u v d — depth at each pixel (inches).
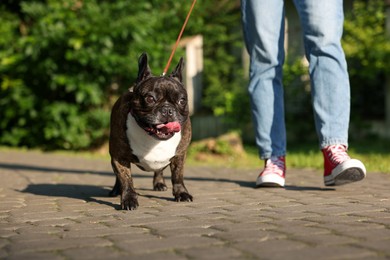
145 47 468.8
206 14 568.7
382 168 274.1
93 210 161.9
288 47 532.7
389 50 450.9
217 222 133.1
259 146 205.0
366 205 154.3
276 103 203.0
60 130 478.3
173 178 177.6
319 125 188.4
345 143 186.9
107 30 451.5
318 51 187.9
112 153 168.1
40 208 167.9
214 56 579.2
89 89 461.4
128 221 139.0
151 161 167.2
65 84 471.2
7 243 115.1
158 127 153.6
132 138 162.2
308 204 160.2
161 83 156.5
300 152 410.0
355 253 96.4
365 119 494.6
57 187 230.7
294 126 498.9
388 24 469.4
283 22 202.2
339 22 189.0
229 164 355.6
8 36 509.0
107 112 478.6
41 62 469.1
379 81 498.0
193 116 545.0
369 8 477.4
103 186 234.7
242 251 100.9
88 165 355.6
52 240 116.1
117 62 464.8
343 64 188.1
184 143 170.7
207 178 256.8
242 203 166.9
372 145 436.1
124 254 101.4
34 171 314.0
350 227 120.5
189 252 101.3
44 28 461.4
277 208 153.9
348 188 198.4
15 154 454.9
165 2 534.3
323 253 97.0
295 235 113.7
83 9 472.1
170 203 172.1
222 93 517.0
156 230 124.3
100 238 116.7
